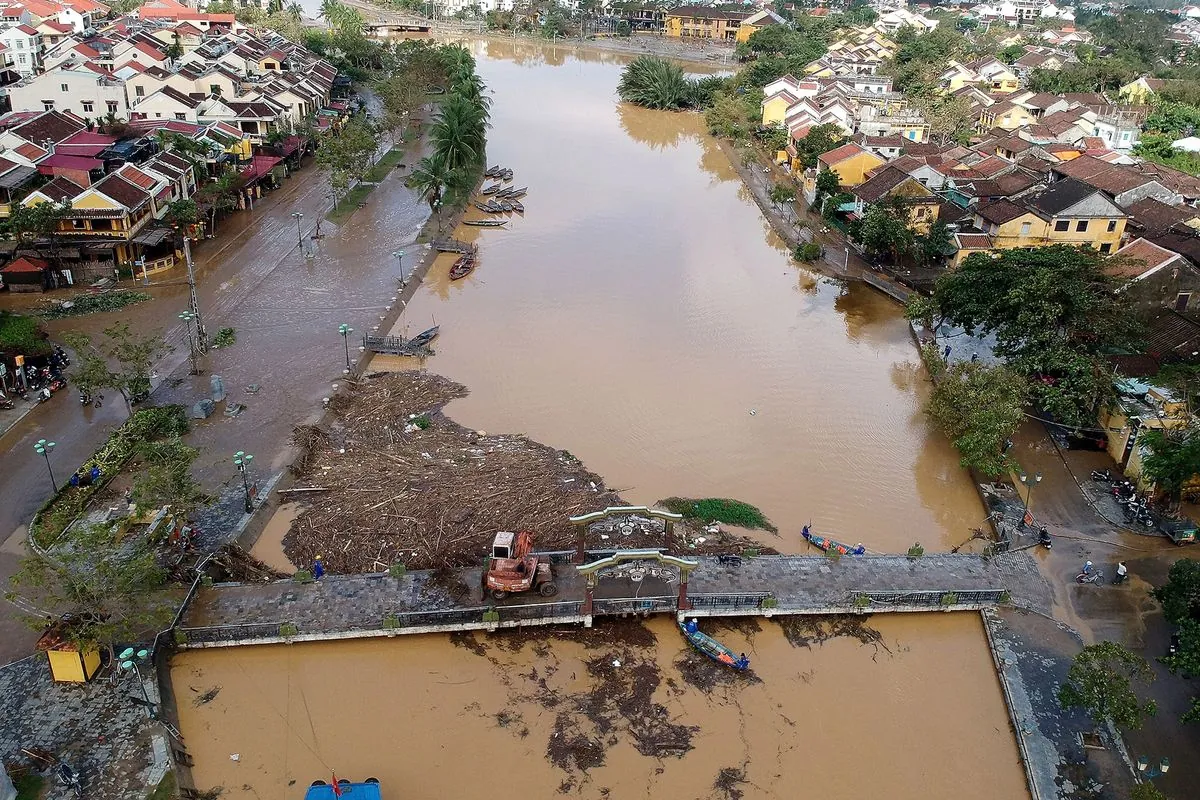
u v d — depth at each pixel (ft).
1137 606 150.92
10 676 128.47
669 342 250.98
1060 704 126.11
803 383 230.68
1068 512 176.14
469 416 207.00
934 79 555.28
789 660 140.67
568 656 139.54
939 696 134.92
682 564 140.26
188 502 156.76
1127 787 118.73
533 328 255.70
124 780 113.29
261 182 365.61
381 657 138.10
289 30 611.88
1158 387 185.47
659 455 194.39
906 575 156.04
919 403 222.07
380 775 118.32
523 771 119.85
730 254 325.21
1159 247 244.22
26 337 212.84
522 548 150.92
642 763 121.80
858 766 122.52
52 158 302.25
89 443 185.88
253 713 127.44
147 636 135.23
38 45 488.44
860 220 318.04
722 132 497.46
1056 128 434.71
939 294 232.94
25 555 151.74
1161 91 516.73
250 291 270.46
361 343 238.27
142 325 242.78
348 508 169.99
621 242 331.57
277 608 142.61
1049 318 201.05
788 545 166.81
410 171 406.82
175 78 419.33
